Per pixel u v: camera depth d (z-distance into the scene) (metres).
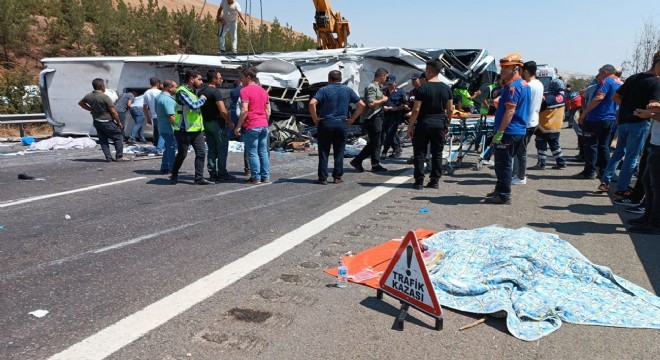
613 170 7.19
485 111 9.44
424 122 7.37
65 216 5.79
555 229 5.42
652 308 3.42
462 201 6.79
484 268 3.87
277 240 4.98
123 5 37.59
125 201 6.68
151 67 14.46
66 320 3.18
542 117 9.23
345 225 5.55
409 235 3.39
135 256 4.45
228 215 5.98
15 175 8.60
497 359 2.86
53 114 15.54
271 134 12.68
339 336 3.09
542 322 3.27
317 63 13.62
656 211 5.22
